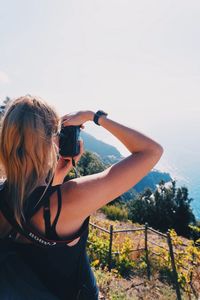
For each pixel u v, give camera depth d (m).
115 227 18.31
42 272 1.14
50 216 1.07
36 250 1.12
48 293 1.13
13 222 1.08
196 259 11.84
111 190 1.10
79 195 1.08
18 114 1.12
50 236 1.08
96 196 1.09
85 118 1.34
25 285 1.09
